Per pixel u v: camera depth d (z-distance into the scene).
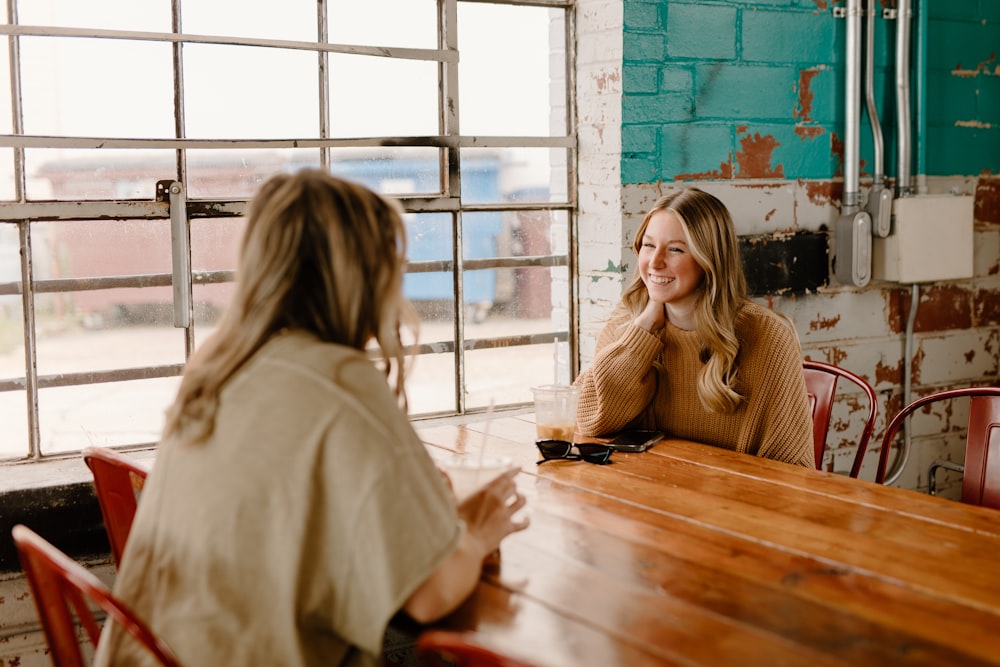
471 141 2.67
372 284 1.21
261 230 1.20
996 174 3.27
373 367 1.16
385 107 2.58
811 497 1.63
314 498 1.10
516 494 1.40
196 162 2.36
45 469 2.19
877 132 2.97
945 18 3.12
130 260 2.31
